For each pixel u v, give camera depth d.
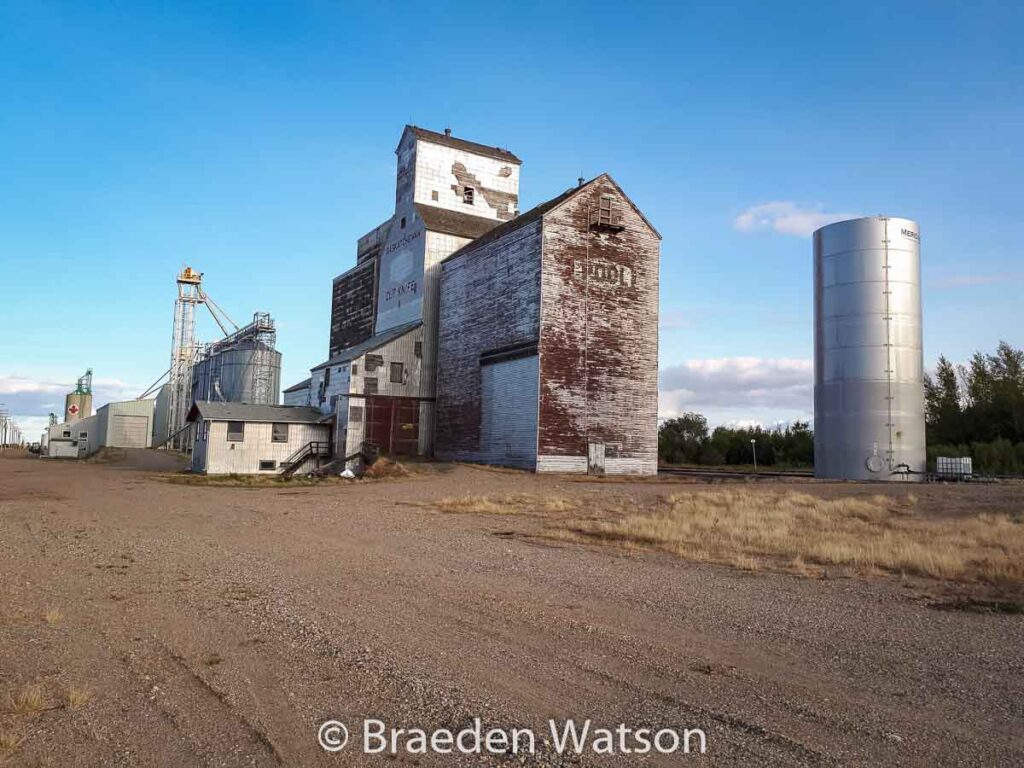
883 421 37.22
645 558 14.51
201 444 46.16
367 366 47.34
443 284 49.38
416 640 7.98
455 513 22.39
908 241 38.34
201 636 8.11
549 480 35.50
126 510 22.62
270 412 47.66
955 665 7.51
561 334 39.38
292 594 10.32
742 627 8.91
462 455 45.28
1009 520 20.91
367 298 59.50
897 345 37.59
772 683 6.79
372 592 10.52
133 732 5.52
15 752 5.15
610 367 40.66
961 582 12.33
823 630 8.87
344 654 7.42
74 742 5.33
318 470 43.34
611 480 36.66
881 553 14.73
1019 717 6.01
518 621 8.91
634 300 41.78
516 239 41.62
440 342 48.94
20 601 9.75
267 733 5.51
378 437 47.19
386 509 23.38
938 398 59.97
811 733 5.60
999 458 48.00
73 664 7.10
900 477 36.84
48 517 20.48
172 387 90.31
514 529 18.67
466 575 12.05
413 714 5.90
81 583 11.03
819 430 39.69
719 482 35.69
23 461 65.50
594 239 40.88
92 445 95.81
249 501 26.06
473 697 6.27
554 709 6.04
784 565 13.83
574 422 39.38
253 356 74.12
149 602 9.77
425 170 54.22
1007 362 57.12
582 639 8.14
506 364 41.59
